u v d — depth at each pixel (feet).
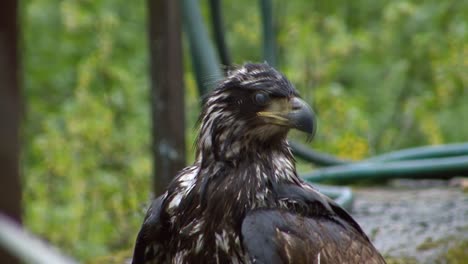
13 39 16.24
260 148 23.47
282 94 23.22
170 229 23.50
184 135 38.63
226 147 23.36
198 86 38.06
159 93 38.27
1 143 15.99
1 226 12.89
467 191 40.29
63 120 54.39
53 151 49.67
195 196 23.12
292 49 59.82
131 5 69.21
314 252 22.18
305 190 23.43
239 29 64.95
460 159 41.75
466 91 62.54
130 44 66.74
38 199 49.73
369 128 60.08
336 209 23.70
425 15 66.95
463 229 34.50
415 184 42.78
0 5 16.14
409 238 33.73
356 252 22.58
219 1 40.09
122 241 47.01
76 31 62.54
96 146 50.44
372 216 36.70
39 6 68.23
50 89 66.69
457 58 62.13
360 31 64.18
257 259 21.94
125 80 55.52
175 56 38.19
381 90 66.23
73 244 47.32
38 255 12.66
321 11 72.54
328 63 59.88
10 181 15.99
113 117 53.11
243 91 23.27
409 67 65.92
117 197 47.73
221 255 22.88
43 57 67.67
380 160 44.55
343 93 59.21
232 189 23.00
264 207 22.95
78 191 48.37
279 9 69.41
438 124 62.23
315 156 43.93
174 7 37.99
